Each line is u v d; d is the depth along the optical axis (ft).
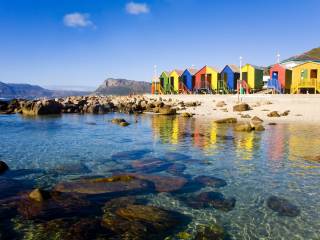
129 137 79.97
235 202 35.27
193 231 28.45
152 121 118.32
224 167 49.80
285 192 38.45
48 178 44.19
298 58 247.70
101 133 87.56
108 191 37.70
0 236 27.09
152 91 253.24
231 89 199.93
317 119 109.40
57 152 61.57
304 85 164.55
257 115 123.44
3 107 178.29
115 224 29.01
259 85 198.49
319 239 27.43
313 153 58.75
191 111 149.07
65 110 170.50
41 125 108.88
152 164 51.37
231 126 99.60
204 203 34.81
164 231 28.27
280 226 29.68
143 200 35.58
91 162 53.42
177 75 224.12
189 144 69.31
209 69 210.18
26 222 29.55
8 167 49.62
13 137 80.64
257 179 43.57
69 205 33.27
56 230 28.07
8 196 36.22
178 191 38.45
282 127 94.02
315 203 35.01
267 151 61.05
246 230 28.84
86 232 27.45
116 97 253.85
